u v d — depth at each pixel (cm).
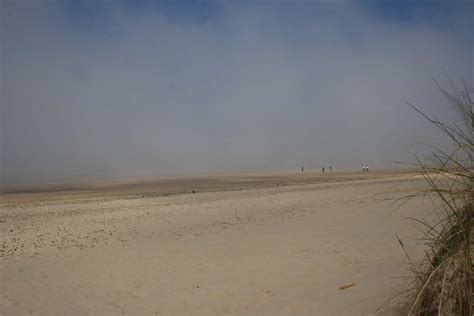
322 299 491
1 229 1553
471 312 300
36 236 1359
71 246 1162
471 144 342
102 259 966
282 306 500
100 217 1759
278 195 2381
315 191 2467
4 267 934
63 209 2166
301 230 1126
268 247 942
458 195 342
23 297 702
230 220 1480
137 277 786
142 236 1252
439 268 334
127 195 3278
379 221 1065
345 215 1284
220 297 600
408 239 783
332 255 764
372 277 529
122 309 604
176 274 784
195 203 2162
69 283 779
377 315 392
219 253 938
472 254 329
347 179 4403
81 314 600
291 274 669
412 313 344
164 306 595
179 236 1209
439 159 358
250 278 688
